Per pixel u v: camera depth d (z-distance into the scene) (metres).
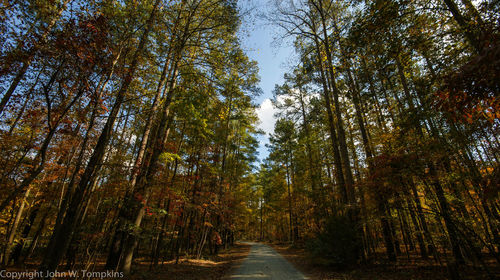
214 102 11.26
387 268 8.10
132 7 7.34
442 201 6.65
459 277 6.12
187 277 8.31
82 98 5.51
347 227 9.18
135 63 7.08
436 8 5.39
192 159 12.90
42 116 6.91
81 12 4.77
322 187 15.73
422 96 5.85
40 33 4.56
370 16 5.82
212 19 10.53
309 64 13.29
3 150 7.43
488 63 2.60
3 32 4.47
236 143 21.16
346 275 7.81
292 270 9.50
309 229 15.94
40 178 9.84
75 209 5.25
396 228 10.11
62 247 4.91
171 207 9.99
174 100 11.02
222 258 15.67
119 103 6.13
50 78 4.88
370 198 8.47
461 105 3.57
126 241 8.91
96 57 4.88
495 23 3.72
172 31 9.38
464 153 6.03
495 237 6.17
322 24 13.02
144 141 9.05
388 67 7.09
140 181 8.30
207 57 10.71
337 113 11.22
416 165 6.45
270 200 30.16
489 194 3.63
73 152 8.95
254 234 57.88
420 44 5.67
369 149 10.49
